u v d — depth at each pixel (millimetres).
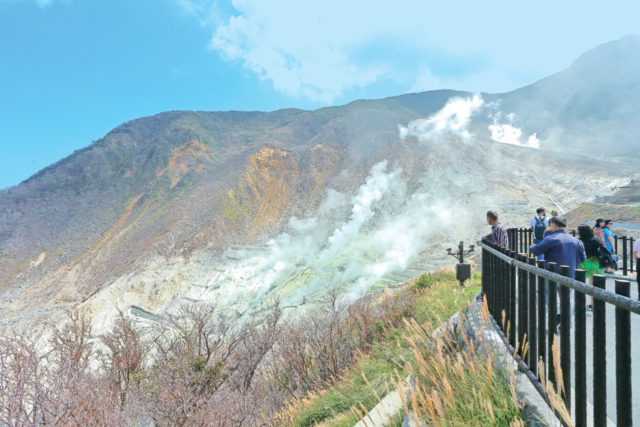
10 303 147500
